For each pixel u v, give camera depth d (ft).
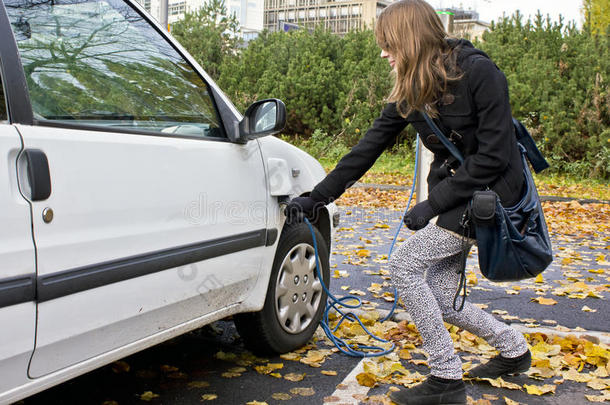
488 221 7.72
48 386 6.34
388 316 12.92
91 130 6.81
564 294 15.97
